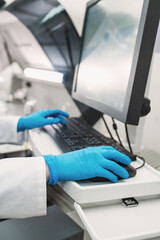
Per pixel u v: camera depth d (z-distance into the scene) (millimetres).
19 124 930
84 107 1210
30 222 684
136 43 516
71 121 912
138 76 517
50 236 623
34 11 1354
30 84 2057
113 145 634
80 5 1172
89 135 703
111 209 436
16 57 2137
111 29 705
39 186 473
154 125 900
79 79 948
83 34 961
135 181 464
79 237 647
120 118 558
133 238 356
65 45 1337
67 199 806
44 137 744
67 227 665
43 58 1657
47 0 1213
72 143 612
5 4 1470
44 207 484
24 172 477
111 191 428
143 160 589
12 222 679
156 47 871
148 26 496
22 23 1523
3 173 473
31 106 1492
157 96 883
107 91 677
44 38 1467
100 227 376
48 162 495
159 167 630
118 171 457
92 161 458
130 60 566
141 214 427
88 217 402
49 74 1447
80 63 963
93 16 879
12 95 2262
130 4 605
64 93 1465
